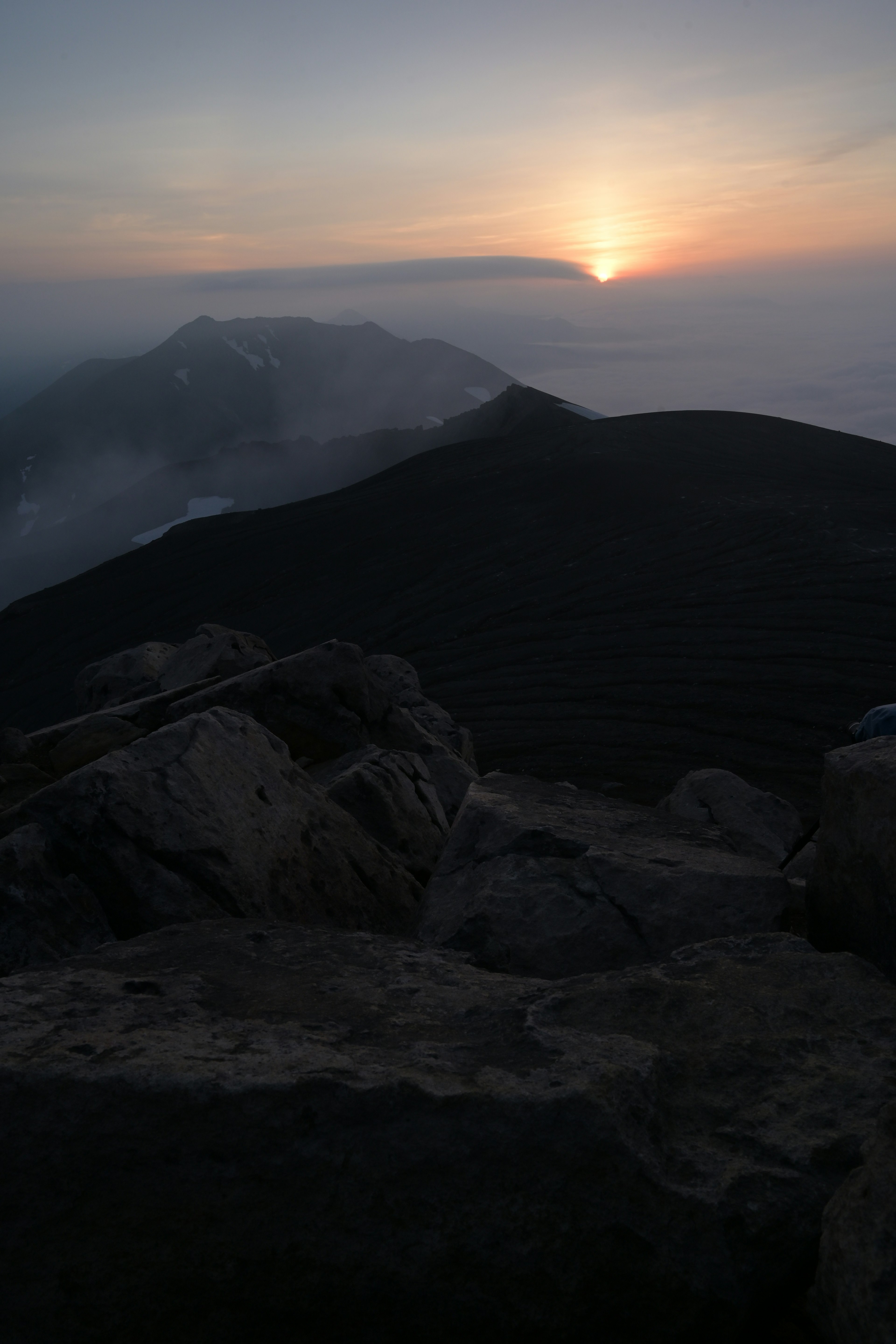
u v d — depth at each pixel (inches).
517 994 142.2
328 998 137.9
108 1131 103.2
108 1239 99.0
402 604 2448.3
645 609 2122.3
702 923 196.1
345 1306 96.3
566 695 1697.8
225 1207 100.0
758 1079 117.8
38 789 435.5
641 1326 94.7
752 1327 100.0
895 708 280.1
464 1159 101.0
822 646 1752.0
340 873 237.8
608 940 195.0
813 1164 103.8
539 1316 95.2
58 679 2502.5
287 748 256.4
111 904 200.7
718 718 1492.4
